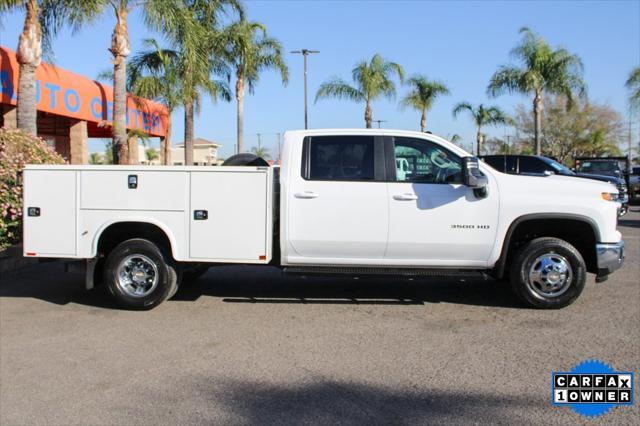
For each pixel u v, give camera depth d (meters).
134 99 23.88
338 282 8.06
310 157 6.43
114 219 6.44
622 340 5.37
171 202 6.39
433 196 6.27
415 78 31.81
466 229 6.30
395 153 6.41
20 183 8.33
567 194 6.27
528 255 6.32
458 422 3.81
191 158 23.27
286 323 6.07
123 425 3.80
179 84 22.16
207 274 8.62
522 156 14.43
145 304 6.52
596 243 6.30
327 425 3.78
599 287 7.50
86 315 6.42
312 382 4.49
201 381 4.53
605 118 49.84
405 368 4.75
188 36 16.81
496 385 4.39
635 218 17.45
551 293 6.35
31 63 12.73
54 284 7.98
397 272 6.38
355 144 6.44
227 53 25.19
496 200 6.27
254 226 6.35
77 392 4.33
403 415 3.92
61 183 6.50
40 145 9.59
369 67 27.84
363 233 6.31
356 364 4.86
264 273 8.70
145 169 6.40
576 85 27.30
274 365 4.86
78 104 19.48
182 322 6.13
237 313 6.46
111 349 5.28
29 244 6.56
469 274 6.33
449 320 6.11
